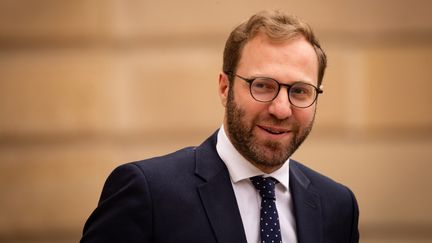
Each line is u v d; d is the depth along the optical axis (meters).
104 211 4.50
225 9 8.43
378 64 8.51
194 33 8.42
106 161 8.38
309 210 4.80
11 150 8.42
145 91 8.40
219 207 4.48
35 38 8.38
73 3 8.41
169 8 8.43
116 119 8.40
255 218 4.59
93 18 8.41
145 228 4.35
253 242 4.51
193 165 4.70
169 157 4.78
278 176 4.75
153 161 4.68
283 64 4.38
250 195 4.64
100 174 8.38
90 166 8.39
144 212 4.36
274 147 4.43
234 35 4.64
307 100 4.45
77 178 8.41
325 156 8.47
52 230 8.43
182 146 8.38
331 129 8.49
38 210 8.42
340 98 8.48
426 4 8.55
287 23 4.52
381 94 8.51
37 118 8.41
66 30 8.39
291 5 8.47
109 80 8.41
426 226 8.56
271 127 4.39
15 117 8.39
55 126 8.40
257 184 4.65
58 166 8.40
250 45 4.48
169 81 8.41
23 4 8.38
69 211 8.41
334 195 5.07
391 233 8.56
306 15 8.48
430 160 8.51
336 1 8.49
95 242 4.36
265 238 4.48
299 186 4.89
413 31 8.55
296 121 4.45
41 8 8.39
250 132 4.43
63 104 8.40
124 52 8.43
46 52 8.41
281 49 4.41
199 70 8.41
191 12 8.43
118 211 4.39
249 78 4.41
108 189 4.65
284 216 4.74
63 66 8.39
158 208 4.40
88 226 4.60
